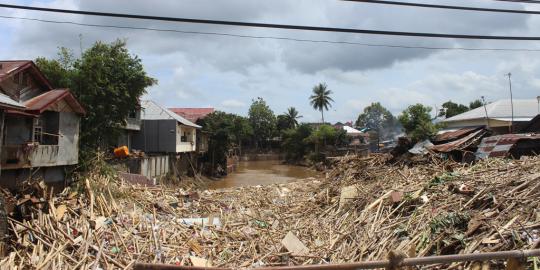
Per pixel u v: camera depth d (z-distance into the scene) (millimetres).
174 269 3379
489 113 41031
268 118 93188
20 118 18156
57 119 19797
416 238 10750
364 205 15289
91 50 30156
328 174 25422
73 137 21062
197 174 47938
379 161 23094
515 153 19828
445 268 8891
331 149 61812
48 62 29453
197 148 51375
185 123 45000
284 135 81688
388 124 76000
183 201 20297
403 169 19609
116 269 11086
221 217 17016
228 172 54906
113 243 12609
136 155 33469
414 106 37969
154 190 21188
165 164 38438
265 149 92062
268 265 11703
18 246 11508
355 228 13438
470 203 11555
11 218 12344
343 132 66000
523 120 38531
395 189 15164
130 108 30969
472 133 23156
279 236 14469
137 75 30234
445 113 67188
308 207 19000
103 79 28969
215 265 11766
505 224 9727
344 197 16953
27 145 17188
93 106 28578
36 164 17969
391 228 12273
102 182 18000
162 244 13008
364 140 75062
